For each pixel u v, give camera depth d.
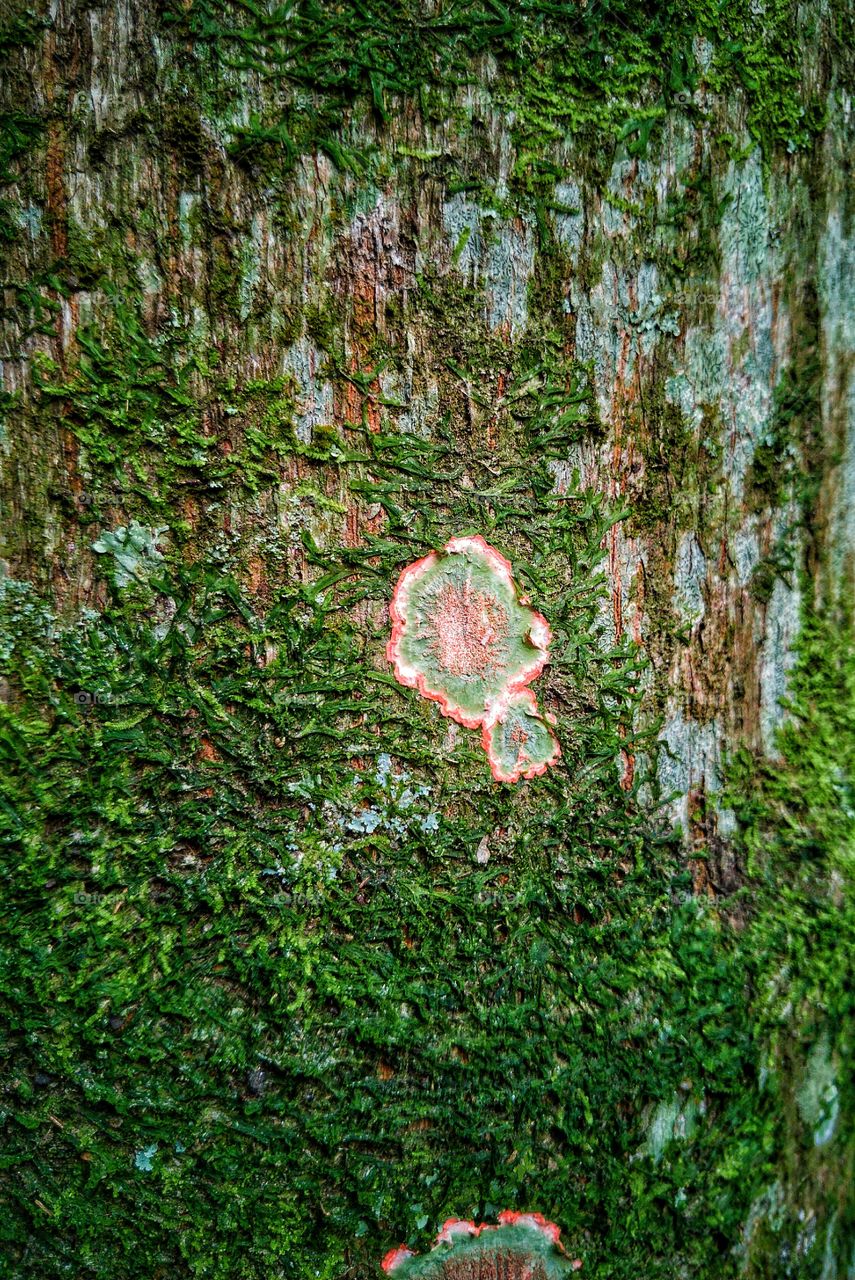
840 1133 0.57
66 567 0.51
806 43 0.55
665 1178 0.54
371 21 0.51
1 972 0.50
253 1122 0.51
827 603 0.56
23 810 0.51
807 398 0.56
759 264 0.55
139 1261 0.51
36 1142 0.51
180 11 0.51
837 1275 0.57
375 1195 0.52
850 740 0.57
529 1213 0.53
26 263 0.51
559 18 0.52
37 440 0.51
